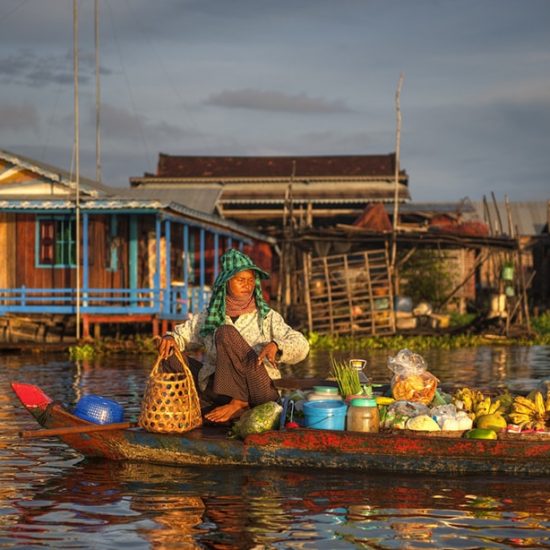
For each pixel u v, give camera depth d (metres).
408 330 26.44
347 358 19.91
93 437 7.89
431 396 8.32
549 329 30.12
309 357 20.33
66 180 23.69
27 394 8.11
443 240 27.11
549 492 6.78
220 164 47.66
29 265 22.78
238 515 6.18
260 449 7.56
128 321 21.84
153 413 7.78
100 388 13.35
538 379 15.17
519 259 28.14
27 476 7.34
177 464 7.76
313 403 7.81
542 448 7.18
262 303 8.28
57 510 6.30
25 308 21.64
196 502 6.52
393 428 7.80
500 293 28.39
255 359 7.97
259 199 43.78
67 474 7.41
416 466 7.34
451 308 36.22
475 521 6.04
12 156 23.53
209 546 5.52
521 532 5.79
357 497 6.64
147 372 15.98
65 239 22.78
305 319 27.11
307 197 43.75
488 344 25.52
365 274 26.81
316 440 7.47
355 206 44.09
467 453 7.26
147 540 5.63
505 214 49.59
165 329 22.12
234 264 8.19
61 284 22.75
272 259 38.25
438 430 7.71
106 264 23.20
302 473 7.40
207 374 8.35
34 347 21.16
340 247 31.25
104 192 23.45
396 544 5.55
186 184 45.44
